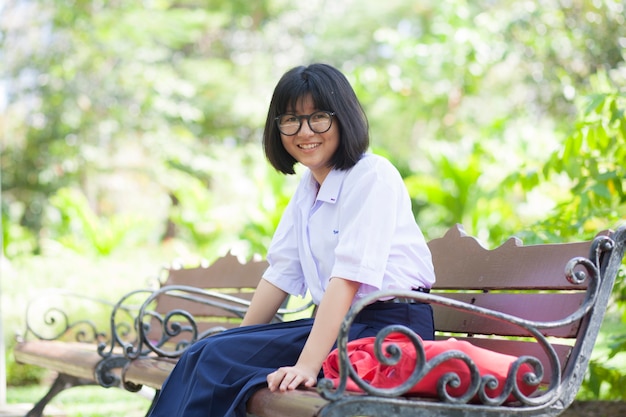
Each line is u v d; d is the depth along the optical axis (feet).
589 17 34.71
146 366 11.94
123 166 71.36
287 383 8.52
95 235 40.50
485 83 53.93
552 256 9.72
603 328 22.07
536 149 32.65
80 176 70.44
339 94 10.06
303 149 10.12
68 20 65.51
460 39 42.96
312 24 80.33
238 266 16.20
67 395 23.58
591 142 16.03
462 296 10.96
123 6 67.51
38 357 15.92
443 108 61.57
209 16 72.74
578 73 38.11
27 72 65.82
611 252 8.93
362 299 7.75
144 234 43.98
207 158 69.15
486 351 8.50
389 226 9.52
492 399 8.14
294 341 9.53
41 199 67.41
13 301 25.16
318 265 10.37
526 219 30.55
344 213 9.78
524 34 40.98
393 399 7.77
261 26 79.97
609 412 16.63
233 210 42.63
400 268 9.81
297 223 10.92
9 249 50.90
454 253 11.38
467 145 41.16
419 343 7.81
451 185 35.81
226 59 79.66
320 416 7.52
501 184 18.53
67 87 66.08
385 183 9.69
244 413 8.75
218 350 9.36
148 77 67.87
